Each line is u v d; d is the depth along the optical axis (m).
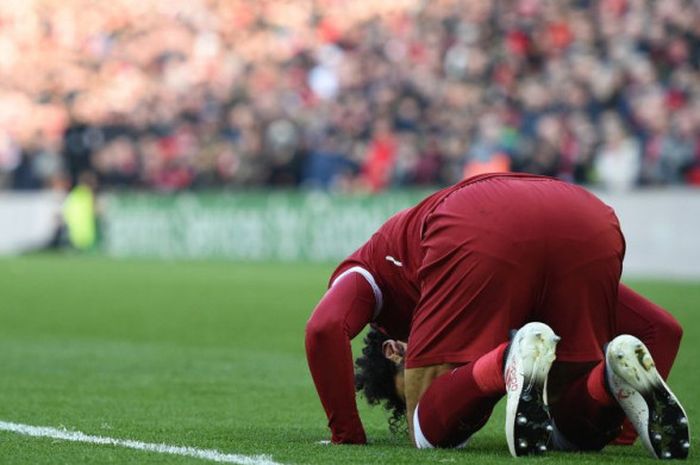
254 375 17.80
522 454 9.30
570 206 9.97
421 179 47.41
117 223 57.41
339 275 10.75
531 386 8.97
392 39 55.00
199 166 55.97
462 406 9.69
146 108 61.22
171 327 26.11
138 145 59.94
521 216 9.84
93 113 62.16
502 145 44.34
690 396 15.23
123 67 64.19
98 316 28.88
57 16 67.88
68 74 65.19
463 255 9.83
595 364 9.95
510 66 48.31
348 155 50.72
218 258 52.47
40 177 62.53
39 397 15.14
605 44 46.03
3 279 41.84
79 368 18.84
